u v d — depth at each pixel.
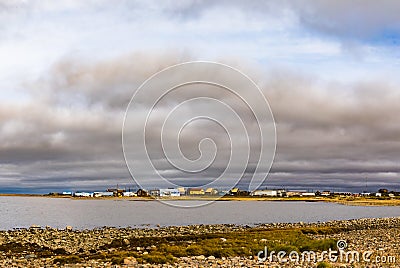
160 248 48.66
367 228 83.56
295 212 156.38
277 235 63.28
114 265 36.75
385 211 170.25
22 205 199.50
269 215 135.00
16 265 37.94
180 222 100.19
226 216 127.50
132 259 38.34
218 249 44.53
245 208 191.88
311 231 71.62
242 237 60.09
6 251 49.09
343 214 144.88
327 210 176.50
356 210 179.25
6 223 93.81
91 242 56.19
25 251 49.22
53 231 67.69
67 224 91.62
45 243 54.91
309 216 131.50
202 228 78.12
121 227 83.62
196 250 44.50
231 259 40.00
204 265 36.34
